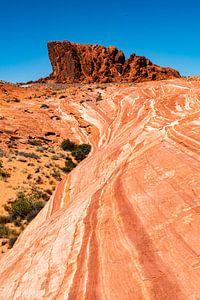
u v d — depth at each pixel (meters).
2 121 45.16
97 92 73.56
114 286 6.59
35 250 10.66
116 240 8.09
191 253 6.63
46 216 15.47
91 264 7.60
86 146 39.34
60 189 18.11
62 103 62.16
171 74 116.06
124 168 12.52
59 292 7.24
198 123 13.86
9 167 30.47
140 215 8.62
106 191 11.27
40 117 50.72
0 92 70.44
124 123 32.12
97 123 48.03
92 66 113.12
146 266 6.78
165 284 6.16
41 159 35.25
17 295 8.42
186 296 5.76
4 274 10.77
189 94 30.75
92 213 10.12
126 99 48.97
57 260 8.70
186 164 10.09
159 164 11.11
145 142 14.47
